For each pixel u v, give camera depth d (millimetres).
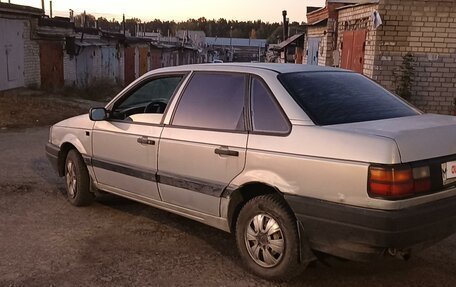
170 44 50906
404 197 3355
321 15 16109
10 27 19047
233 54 103438
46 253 4551
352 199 3447
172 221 5492
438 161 3578
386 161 3332
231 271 4215
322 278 4105
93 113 5398
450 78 10820
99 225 5340
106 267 4266
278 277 3947
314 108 3943
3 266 4262
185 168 4543
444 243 4910
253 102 4184
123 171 5230
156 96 5176
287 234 3832
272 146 3896
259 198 4023
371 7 11281
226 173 4207
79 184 5867
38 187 6855
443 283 4035
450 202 3627
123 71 33781
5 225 5293
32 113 14648
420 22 10672
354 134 3533
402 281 4066
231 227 4359
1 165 8211
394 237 3352
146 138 4910
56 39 22812
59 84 23125
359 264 4379
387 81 10945
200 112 4559
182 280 4039
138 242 4859
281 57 32594
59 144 6172
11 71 19234
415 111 4422
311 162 3635
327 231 3598
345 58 13500
